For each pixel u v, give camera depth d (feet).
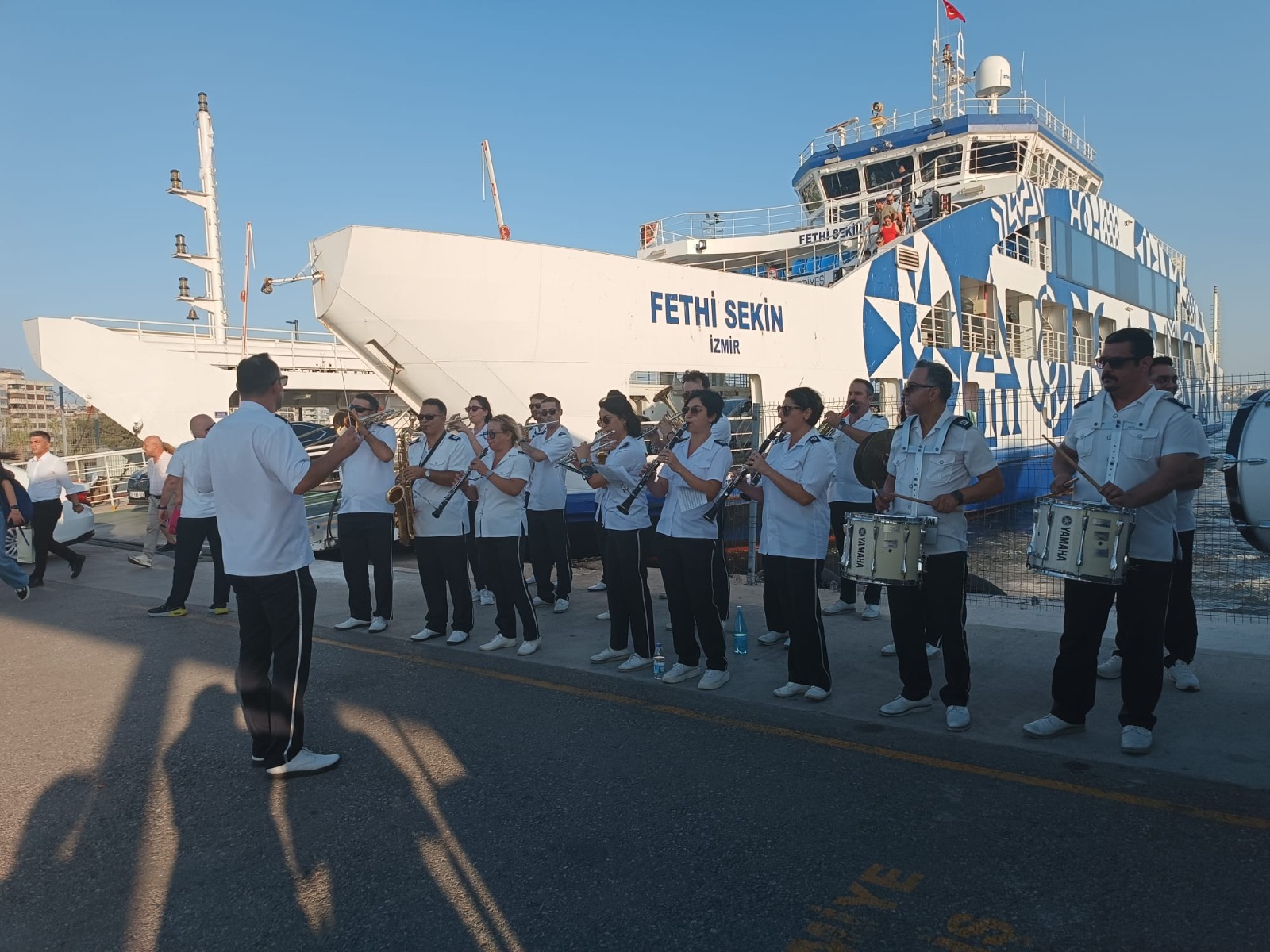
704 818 11.28
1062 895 9.18
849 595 22.72
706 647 16.98
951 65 64.75
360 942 8.80
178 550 25.18
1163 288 79.77
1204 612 21.94
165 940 8.95
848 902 9.19
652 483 17.52
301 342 75.05
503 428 19.36
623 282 32.27
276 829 11.35
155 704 16.81
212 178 71.36
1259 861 9.71
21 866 10.58
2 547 26.81
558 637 21.65
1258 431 12.81
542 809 11.69
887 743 13.71
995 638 19.47
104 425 102.53
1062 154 65.31
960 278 48.49
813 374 38.91
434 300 28.99
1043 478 52.42
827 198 68.23
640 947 8.54
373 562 22.93
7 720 16.08
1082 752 12.97
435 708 16.11
